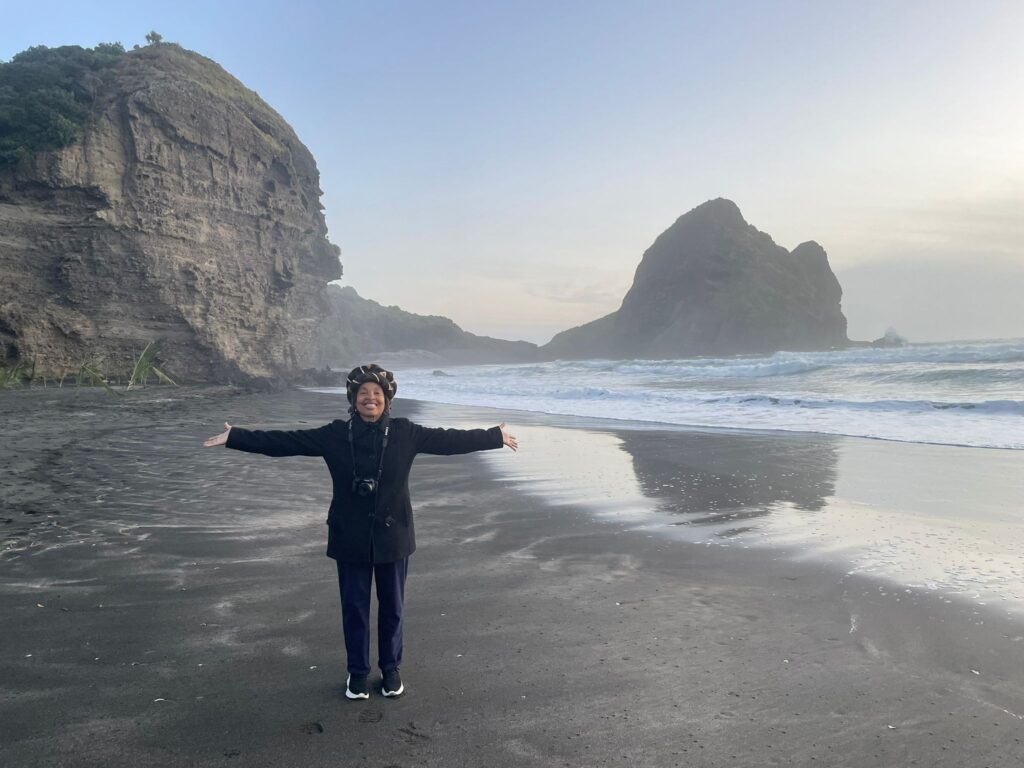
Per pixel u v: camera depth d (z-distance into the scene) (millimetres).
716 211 182500
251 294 40219
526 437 14453
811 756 2729
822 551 5824
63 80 33750
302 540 5977
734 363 47312
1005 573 5148
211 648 3723
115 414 17547
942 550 5805
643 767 2648
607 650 3785
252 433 3211
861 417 16438
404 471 3295
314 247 50531
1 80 33719
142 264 33469
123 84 35156
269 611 4293
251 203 40344
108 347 32312
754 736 2879
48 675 3357
